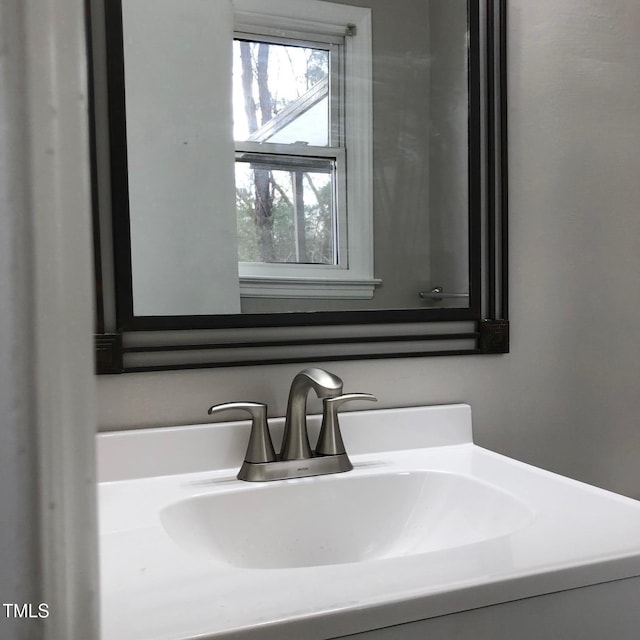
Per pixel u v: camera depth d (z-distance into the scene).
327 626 0.44
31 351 0.21
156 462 0.84
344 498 0.82
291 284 0.94
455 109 1.04
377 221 1.00
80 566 0.23
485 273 1.06
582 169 1.11
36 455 0.21
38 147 0.21
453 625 0.48
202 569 0.53
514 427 1.07
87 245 0.23
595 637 0.53
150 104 0.87
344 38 0.99
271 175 0.94
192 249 0.89
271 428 0.89
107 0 0.83
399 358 0.99
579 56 1.11
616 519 0.64
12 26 0.20
